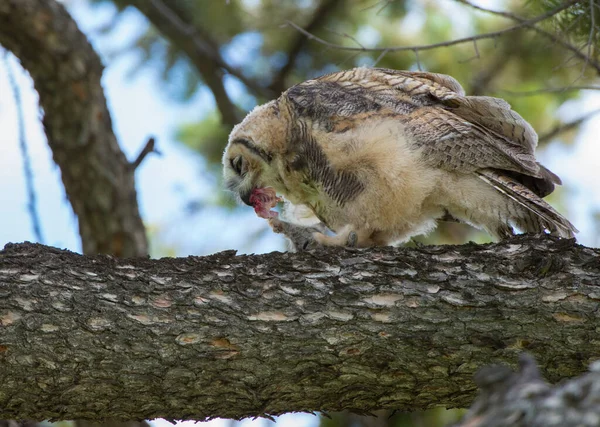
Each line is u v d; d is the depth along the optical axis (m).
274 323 7.92
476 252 8.40
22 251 8.12
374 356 8.00
